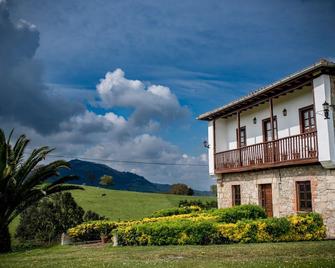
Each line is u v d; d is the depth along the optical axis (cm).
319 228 1509
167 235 1455
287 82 1623
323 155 1477
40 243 2084
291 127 1869
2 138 1666
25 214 2188
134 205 3862
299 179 1680
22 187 1736
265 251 1195
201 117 2389
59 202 2247
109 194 4412
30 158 1759
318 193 1569
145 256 1188
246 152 2009
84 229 1917
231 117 2400
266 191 1933
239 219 1577
